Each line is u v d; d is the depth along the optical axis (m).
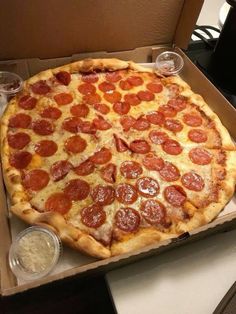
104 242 0.38
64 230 0.37
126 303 0.34
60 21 0.48
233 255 0.39
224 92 0.54
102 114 0.50
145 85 0.56
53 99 0.51
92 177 0.43
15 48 0.49
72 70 0.54
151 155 0.46
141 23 0.53
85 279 0.33
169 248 0.35
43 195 0.41
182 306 0.34
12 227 0.39
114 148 0.46
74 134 0.47
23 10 0.44
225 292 0.36
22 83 0.51
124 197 0.42
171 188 0.44
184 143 0.49
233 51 0.51
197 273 0.37
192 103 0.53
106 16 0.50
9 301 0.31
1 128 0.46
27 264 0.34
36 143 0.46
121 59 0.58
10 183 0.41
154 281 0.36
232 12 0.48
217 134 0.50
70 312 0.51
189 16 0.53
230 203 0.44
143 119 0.51
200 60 0.58
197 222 0.40
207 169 0.46
